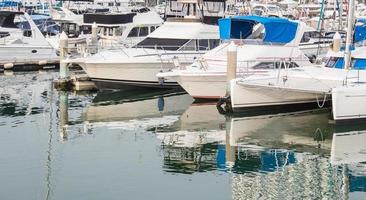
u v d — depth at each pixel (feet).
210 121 74.95
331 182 52.11
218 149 62.54
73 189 49.60
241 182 51.72
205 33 96.12
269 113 78.69
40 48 119.34
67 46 105.50
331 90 70.59
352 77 74.38
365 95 68.74
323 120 74.69
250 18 87.45
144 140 66.23
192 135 68.44
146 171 54.80
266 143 64.64
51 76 112.37
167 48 95.04
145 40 97.45
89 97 92.48
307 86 74.23
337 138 66.28
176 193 49.03
